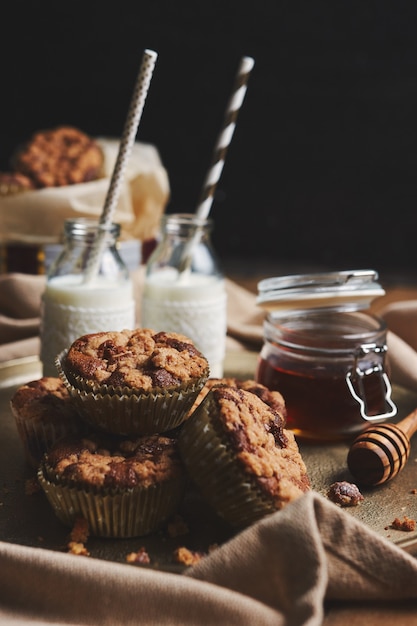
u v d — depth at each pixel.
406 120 1.29
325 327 0.71
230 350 0.86
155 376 0.60
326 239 1.35
